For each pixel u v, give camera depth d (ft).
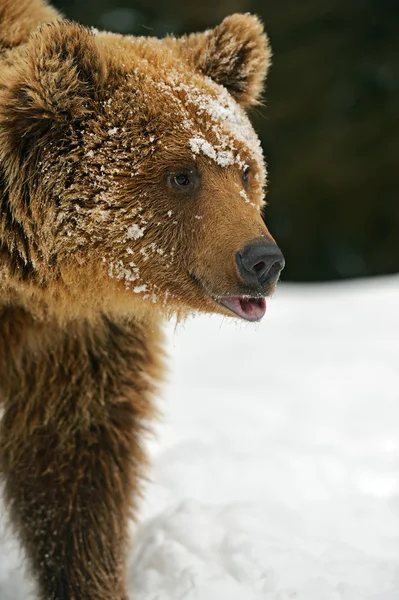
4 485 27.04
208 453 36.88
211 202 23.91
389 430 41.27
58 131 23.72
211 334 61.16
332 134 114.93
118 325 26.73
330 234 116.47
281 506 31.09
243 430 41.24
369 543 29.45
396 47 114.83
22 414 26.40
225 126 24.54
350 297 68.49
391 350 54.13
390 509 31.96
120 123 23.88
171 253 24.17
